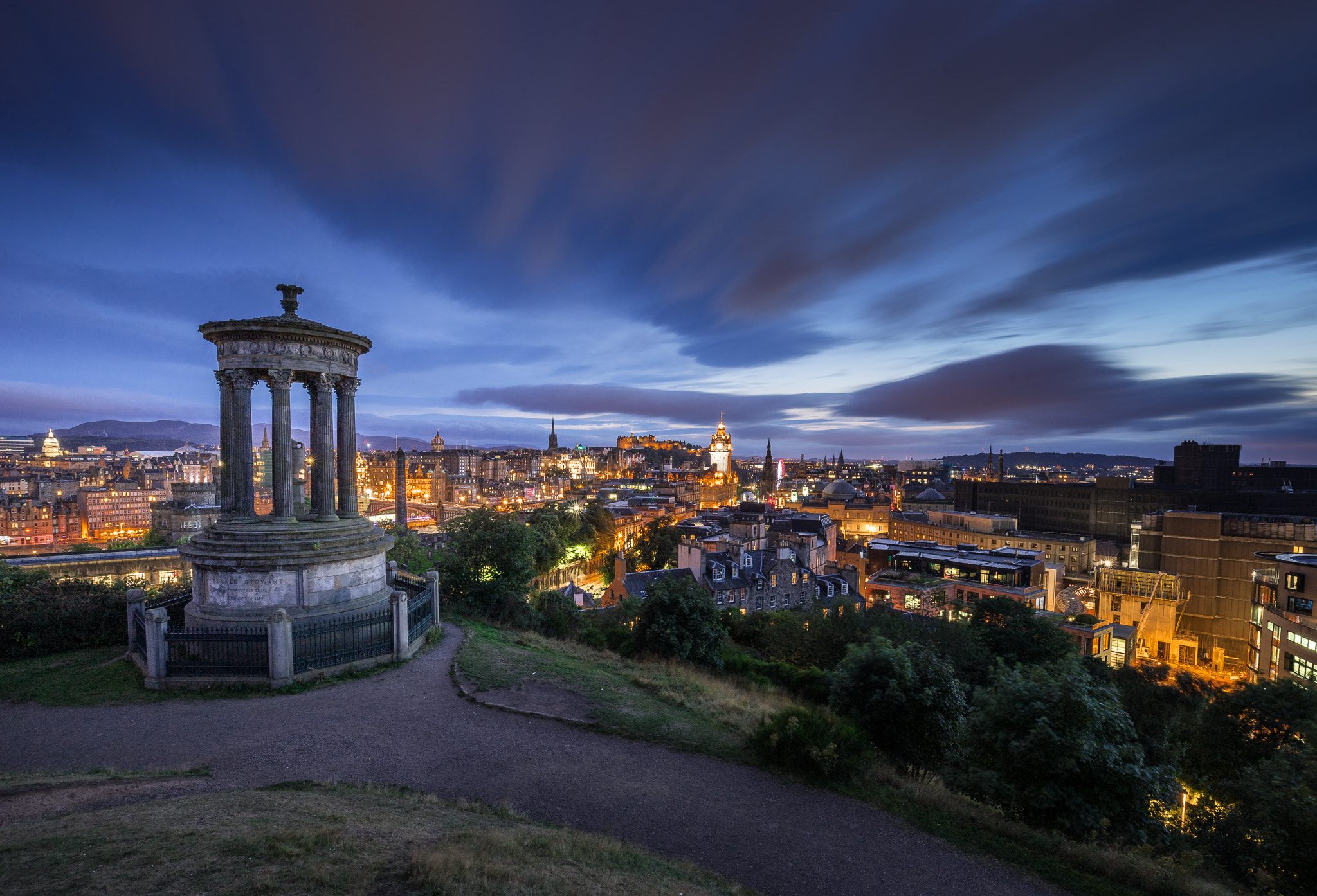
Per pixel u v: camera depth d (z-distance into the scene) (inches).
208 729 698.8
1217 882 613.6
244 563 924.0
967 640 1859.0
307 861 360.5
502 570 1712.6
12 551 7214.6
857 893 478.9
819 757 680.4
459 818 503.8
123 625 1068.5
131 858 350.3
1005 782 653.9
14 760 619.8
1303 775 668.1
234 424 997.8
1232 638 4409.5
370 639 956.0
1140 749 658.2
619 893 382.3
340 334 1034.1
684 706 902.4
